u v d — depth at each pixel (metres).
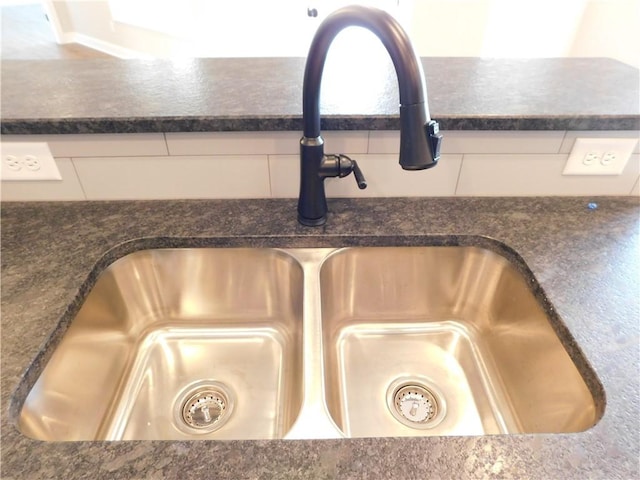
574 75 0.99
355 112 0.77
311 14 3.04
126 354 0.80
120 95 0.86
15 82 0.93
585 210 0.86
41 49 5.38
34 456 0.45
